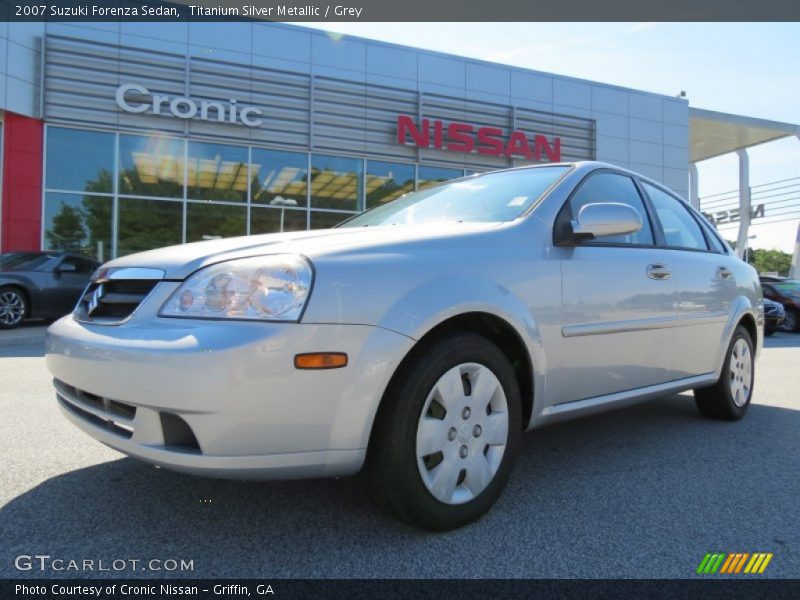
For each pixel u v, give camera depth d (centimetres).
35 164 1221
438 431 222
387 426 212
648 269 323
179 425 200
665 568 205
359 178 1491
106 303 235
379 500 220
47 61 1223
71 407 245
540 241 274
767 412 451
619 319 298
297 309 197
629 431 388
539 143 1675
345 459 204
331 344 199
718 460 326
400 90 1518
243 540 221
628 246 323
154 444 199
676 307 340
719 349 386
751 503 263
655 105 1883
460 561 208
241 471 192
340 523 236
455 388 228
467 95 1598
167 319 208
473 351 233
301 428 196
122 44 1275
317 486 274
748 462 323
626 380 309
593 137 1781
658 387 333
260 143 1388
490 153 1616
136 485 273
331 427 200
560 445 355
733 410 410
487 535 228
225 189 1368
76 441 337
